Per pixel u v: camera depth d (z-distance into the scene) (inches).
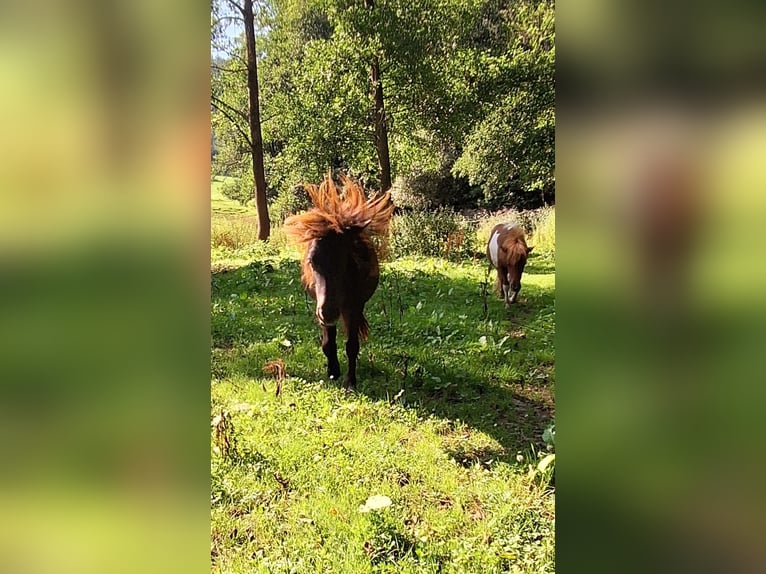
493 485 98.1
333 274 130.2
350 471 103.8
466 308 166.2
